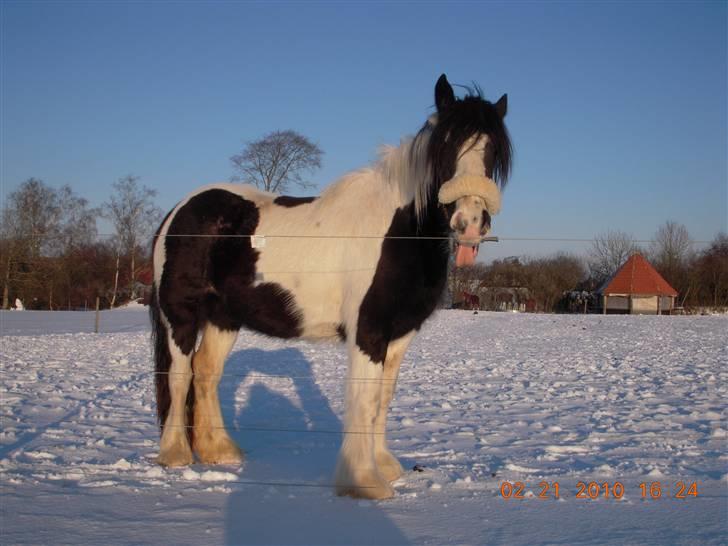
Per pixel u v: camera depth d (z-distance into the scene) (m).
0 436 6.49
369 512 4.36
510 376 11.80
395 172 5.06
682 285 50.22
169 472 5.38
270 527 4.05
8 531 3.88
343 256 5.12
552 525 4.07
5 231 24.28
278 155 21.00
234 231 5.75
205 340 6.08
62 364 12.77
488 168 4.59
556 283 55.97
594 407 8.52
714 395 9.34
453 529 4.02
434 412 8.21
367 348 4.90
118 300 41.53
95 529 3.96
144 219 39.88
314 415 8.00
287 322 5.49
